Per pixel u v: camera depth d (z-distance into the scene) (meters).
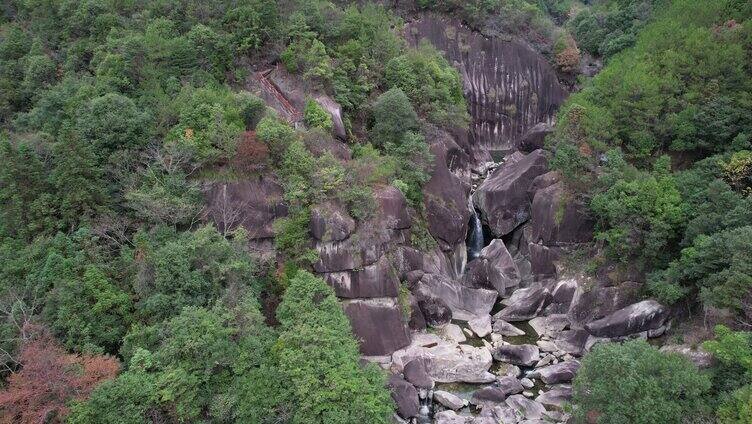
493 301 39.72
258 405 22.69
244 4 43.38
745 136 35.81
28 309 24.19
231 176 32.81
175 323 23.47
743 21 41.84
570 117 43.06
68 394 20.55
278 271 31.95
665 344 31.19
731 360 22.45
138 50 37.34
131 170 31.88
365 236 33.16
